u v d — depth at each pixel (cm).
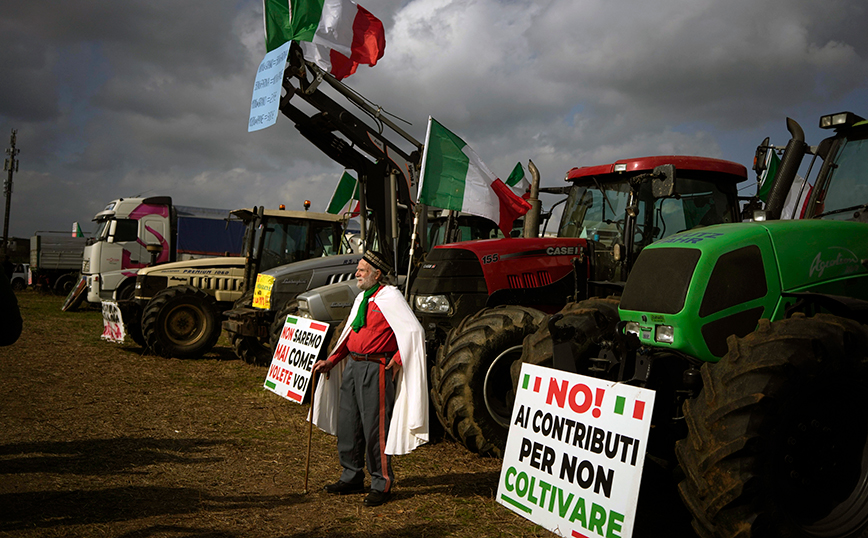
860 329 270
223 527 326
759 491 246
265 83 669
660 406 329
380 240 769
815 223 329
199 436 509
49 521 322
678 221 508
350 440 379
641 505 369
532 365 335
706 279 303
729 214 519
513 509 319
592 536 278
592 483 284
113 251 1562
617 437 280
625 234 459
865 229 336
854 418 279
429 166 633
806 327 266
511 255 527
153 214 1608
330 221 1046
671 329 308
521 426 329
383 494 364
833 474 272
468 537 321
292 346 580
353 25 708
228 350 1092
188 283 1044
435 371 471
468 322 474
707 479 253
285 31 690
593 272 531
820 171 411
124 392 678
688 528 336
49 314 1548
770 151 435
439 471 432
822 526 262
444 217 862
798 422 266
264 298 850
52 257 2142
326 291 705
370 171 764
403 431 363
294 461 448
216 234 2119
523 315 466
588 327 371
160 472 413
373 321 368
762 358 259
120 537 308
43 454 443
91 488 377
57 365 834
